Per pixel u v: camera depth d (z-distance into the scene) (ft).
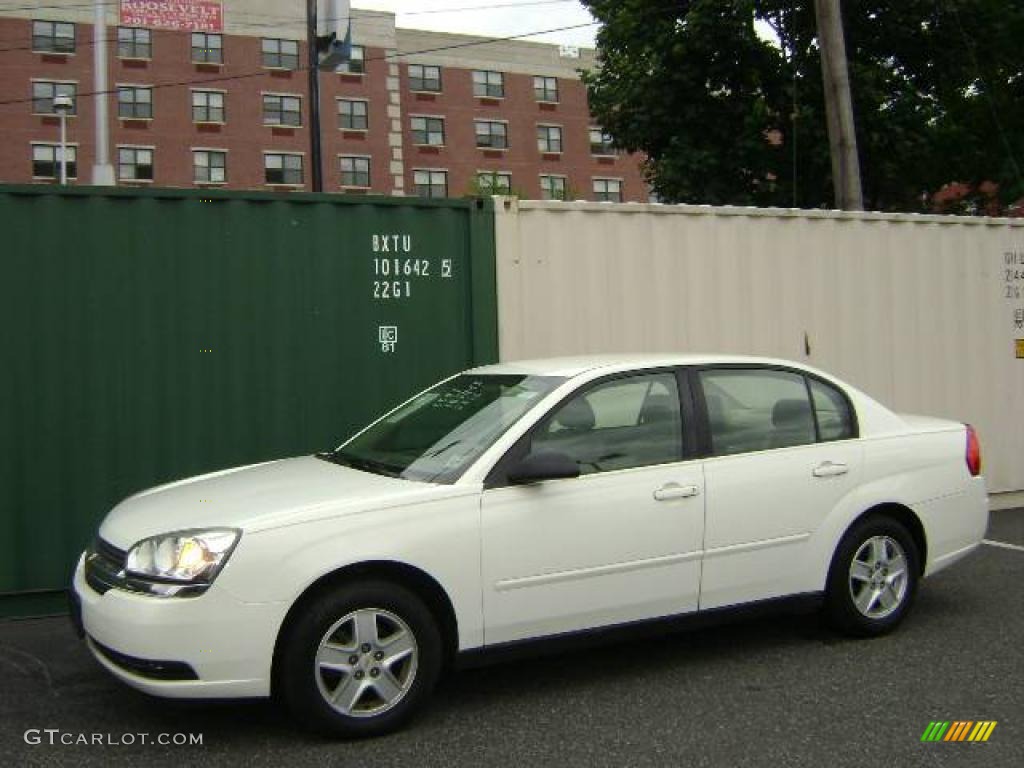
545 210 25.53
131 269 21.85
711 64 53.57
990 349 31.37
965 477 19.19
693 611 16.14
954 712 14.65
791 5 52.13
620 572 15.42
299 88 160.25
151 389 21.98
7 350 20.97
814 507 17.25
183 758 13.38
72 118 148.05
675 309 26.91
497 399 16.53
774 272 28.25
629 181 193.06
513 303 25.16
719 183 54.44
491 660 14.62
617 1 57.31
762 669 16.71
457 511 14.32
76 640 19.11
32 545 21.04
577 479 15.25
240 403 22.68
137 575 13.34
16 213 21.04
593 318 26.02
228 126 156.04
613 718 14.64
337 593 13.56
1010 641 18.03
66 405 21.36
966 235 31.07
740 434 17.01
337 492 14.43
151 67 151.64
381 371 23.95
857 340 29.30
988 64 57.57
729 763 12.99
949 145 59.06
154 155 151.84
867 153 54.75
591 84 61.00
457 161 178.70
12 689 16.30
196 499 14.84
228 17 156.15
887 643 17.98
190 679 12.91
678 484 15.94
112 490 21.65
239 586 13.04
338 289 23.58
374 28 166.71
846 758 13.10
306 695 13.38
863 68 51.85
